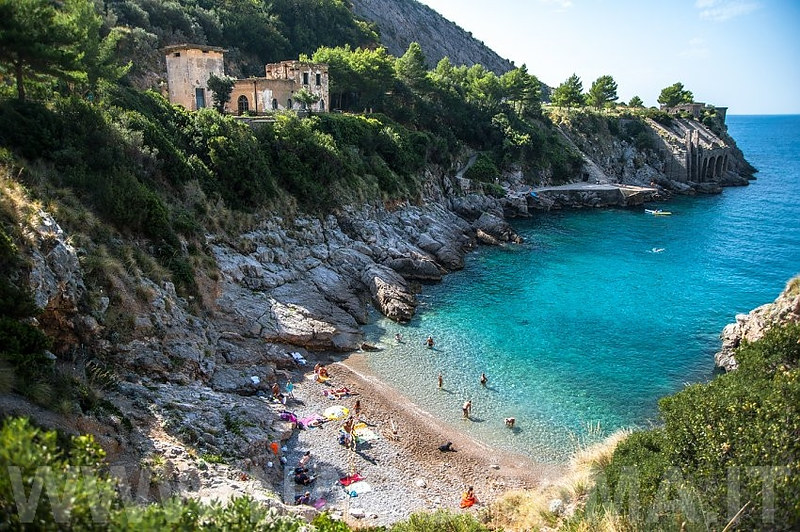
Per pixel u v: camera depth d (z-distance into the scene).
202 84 71.62
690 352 43.88
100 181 36.97
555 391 37.88
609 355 43.19
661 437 20.33
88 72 48.44
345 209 63.78
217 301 40.88
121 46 78.00
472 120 108.25
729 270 65.88
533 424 34.09
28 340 21.84
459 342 44.88
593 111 136.12
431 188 85.88
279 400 33.81
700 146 131.88
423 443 31.84
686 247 76.25
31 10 36.41
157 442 23.50
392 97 100.12
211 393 30.64
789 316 35.66
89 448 11.56
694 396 19.88
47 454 9.87
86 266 30.06
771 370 22.11
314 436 31.00
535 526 21.61
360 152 75.12
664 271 65.19
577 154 121.06
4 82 42.03
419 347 43.81
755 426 16.45
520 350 43.75
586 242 78.44
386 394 36.72
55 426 19.28
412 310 49.88
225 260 45.47
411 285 56.72
